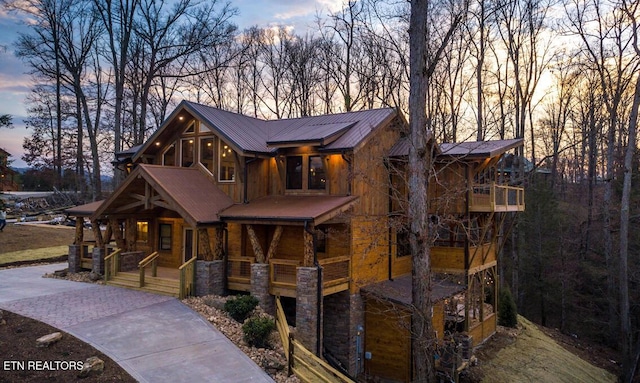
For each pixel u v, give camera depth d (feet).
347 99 98.99
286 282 47.93
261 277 48.16
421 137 39.47
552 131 132.77
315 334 44.55
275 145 54.90
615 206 94.94
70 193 143.64
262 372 33.30
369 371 53.62
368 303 54.08
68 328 37.22
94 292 51.01
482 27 83.35
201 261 50.55
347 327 51.57
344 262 51.16
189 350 35.17
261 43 132.67
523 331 76.07
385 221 57.88
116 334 36.91
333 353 52.21
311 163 57.57
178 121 64.85
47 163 146.10
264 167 60.49
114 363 31.55
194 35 100.32
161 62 99.45
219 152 60.64
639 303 81.87
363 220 54.24
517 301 94.43
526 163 118.73
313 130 58.95
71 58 99.60
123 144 113.70
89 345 34.04
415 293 39.42
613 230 89.92
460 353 49.85
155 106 125.49
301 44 127.75
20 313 40.52
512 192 65.57
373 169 56.75
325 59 121.39
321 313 45.42
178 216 62.85
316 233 47.50
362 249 53.88
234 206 55.98
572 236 101.86
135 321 40.52
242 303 43.47
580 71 102.27
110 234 62.28
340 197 53.16
